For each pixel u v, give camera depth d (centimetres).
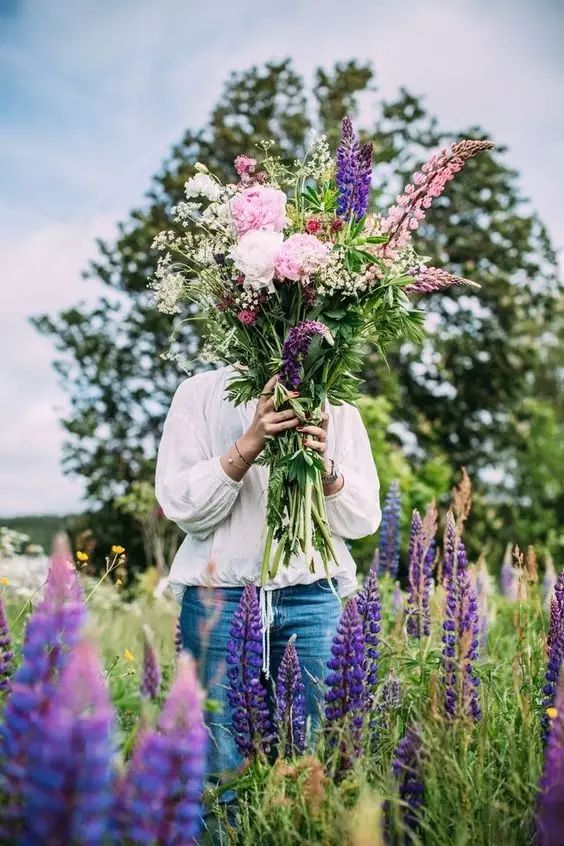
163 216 2259
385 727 348
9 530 1020
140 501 1797
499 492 3123
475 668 380
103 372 2272
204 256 363
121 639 630
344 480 375
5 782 202
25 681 211
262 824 293
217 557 364
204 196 377
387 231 367
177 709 203
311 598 369
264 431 349
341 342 358
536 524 2692
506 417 2530
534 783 293
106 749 188
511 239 2403
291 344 343
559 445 3072
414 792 283
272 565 354
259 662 343
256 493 371
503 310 2398
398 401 2170
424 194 367
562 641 348
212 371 395
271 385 353
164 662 500
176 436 379
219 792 316
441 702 336
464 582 350
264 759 325
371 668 351
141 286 2253
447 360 2402
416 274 369
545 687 345
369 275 355
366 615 354
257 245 345
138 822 200
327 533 358
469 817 281
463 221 2444
